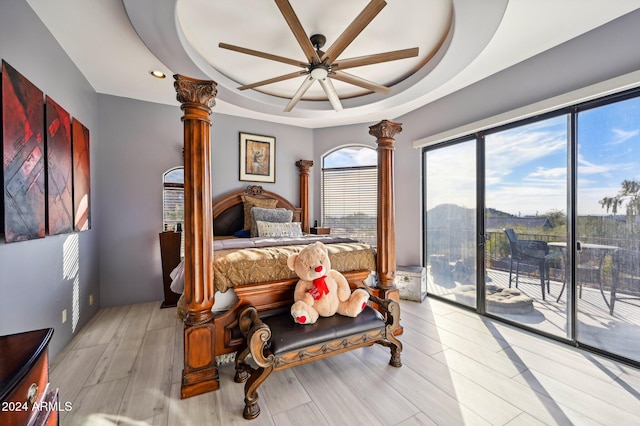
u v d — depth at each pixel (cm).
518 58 244
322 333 169
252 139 413
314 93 342
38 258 185
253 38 228
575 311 223
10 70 155
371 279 271
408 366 196
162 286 347
